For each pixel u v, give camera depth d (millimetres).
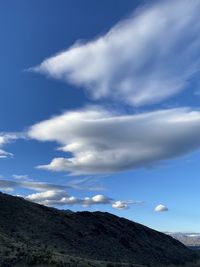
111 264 83500
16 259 64875
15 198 126250
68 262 69312
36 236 98188
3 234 85188
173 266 122750
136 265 101125
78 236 115000
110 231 132625
